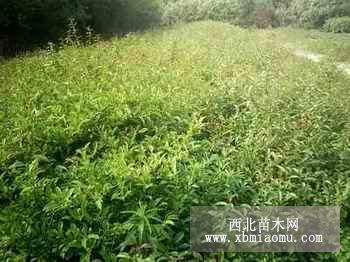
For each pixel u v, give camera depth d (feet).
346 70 36.73
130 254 12.19
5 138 17.08
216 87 24.76
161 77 25.86
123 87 22.93
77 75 26.45
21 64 30.35
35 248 12.37
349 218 14.92
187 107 20.65
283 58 35.53
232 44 41.65
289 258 13.17
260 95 22.99
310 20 78.69
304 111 20.44
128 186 13.69
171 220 13.00
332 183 15.75
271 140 17.15
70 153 17.44
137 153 16.34
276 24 85.81
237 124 19.69
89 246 12.21
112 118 18.95
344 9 76.23
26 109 20.40
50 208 12.87
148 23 62.64
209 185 14.29
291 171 15.62
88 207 13.21
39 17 41.34
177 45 38.29
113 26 55.11
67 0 44.01
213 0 84.89
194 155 16.74
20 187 14.12
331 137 18.52
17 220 12.79
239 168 15.78
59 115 19.66
